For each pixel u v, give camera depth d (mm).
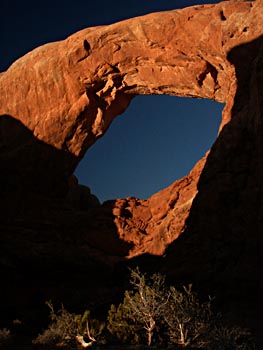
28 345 12102
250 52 19828
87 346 11031
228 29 20359
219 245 18016
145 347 10508
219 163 19062
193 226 19453
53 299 22547
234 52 20156
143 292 11891
